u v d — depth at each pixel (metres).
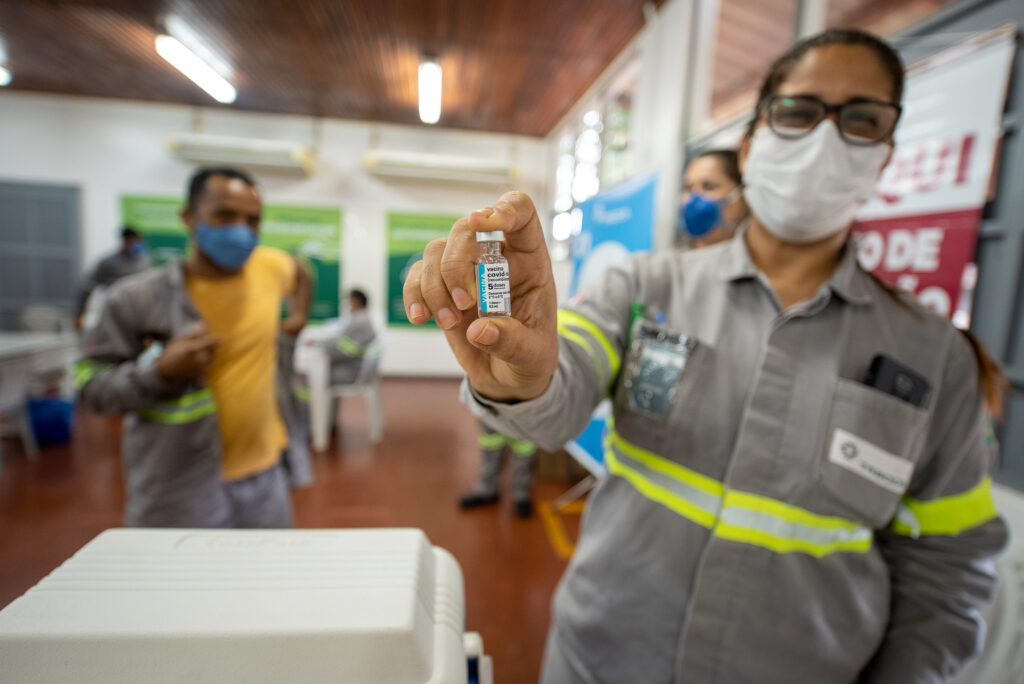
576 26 3.24
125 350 1.12
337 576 0.44
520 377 0.46
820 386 0.60
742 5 2.24
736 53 2.29
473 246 0.40
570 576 0.76
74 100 5.36
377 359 3.91
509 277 0.42
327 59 3.98
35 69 4.52
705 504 0.62
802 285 0.67
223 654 0.37
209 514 1.15
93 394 1.05
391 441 3.88
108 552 0.45
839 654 0.61
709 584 0.60
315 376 3.62
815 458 0.59
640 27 3.18
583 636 0.69
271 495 1.30
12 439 3.55
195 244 1.18
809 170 0.63
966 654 0.60
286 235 5.86
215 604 0.40
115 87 4.98
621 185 2.68
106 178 5.49
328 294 5.99
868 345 0.62
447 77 4.25
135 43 3.86
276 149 5.36
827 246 0.67
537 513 2.73
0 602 1.87
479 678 0.46
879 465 0.59
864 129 0.64
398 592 0.43
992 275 1.09
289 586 0.43
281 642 0.38
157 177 5.54
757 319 0.65
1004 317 1.08
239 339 1.20
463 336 0.46
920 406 0.60
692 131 2.62
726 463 0.62
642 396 0.66
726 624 0.60
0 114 5.29
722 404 0.63
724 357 0.64
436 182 5.97
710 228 1.67
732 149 1.68
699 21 2.58
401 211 5.98
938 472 0.63
